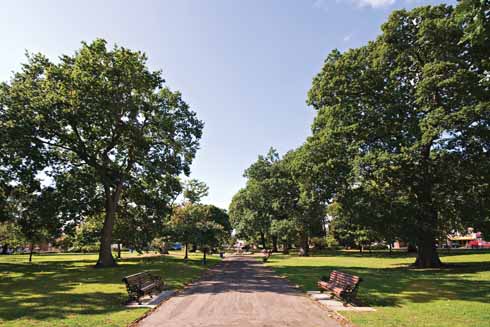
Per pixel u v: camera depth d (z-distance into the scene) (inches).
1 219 1037.2
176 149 1138.7
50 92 970.1
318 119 1103.0
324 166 987.3
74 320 333.1
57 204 989.2
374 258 1544.0
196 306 410.3
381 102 980.6
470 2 239.6
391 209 922.1
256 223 2285.9
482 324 311.0
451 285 582.9
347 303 409.7
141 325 319.3
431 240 989.8
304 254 2016.5
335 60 1099.3
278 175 2250.2
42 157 928.3
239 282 653.9
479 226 880.3
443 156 857.5
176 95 1152.2
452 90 872.9
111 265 1030.4
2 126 901.8
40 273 826.8
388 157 840.9
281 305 414.3
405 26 997.8
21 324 316.2
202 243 1381.6
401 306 403.9
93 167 1061.8
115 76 1006.4
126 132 1025.5
